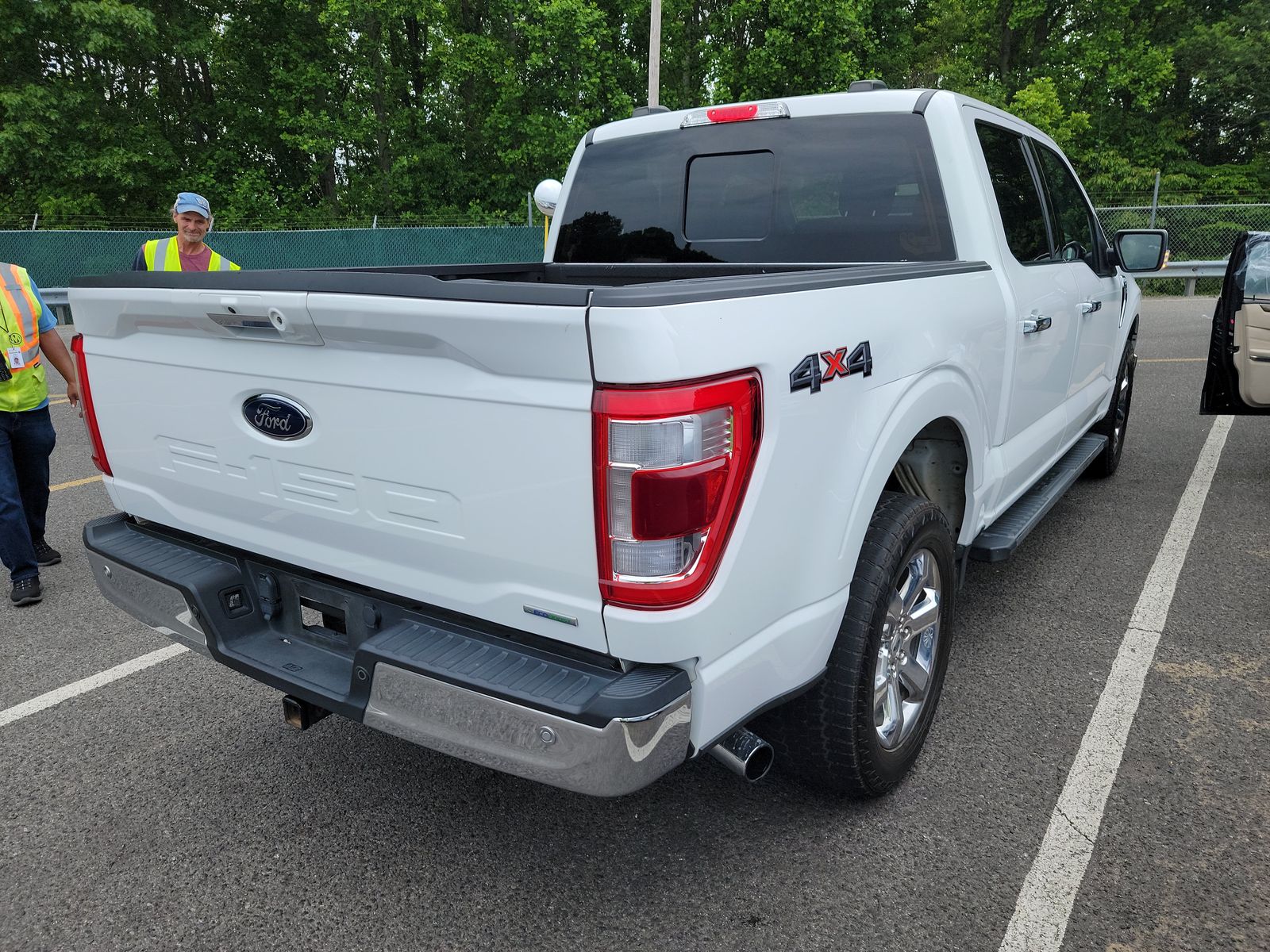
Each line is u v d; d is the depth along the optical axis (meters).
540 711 1.79
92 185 26.16
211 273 2.13
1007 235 3.37
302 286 1.95
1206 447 6.84
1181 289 19.27
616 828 2.59
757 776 2.12
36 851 2.54
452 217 26.94
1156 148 32.06
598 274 3.83
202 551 2.59
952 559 2.78
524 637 1.99
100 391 2.64
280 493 2.26
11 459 4.26
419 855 2.50
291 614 2.45
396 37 29.50
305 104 27.94
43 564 4.84
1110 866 2.37
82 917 2.28
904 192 3.24
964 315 2.79
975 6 33.41
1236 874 2.32
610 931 2.19
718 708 1.94
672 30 27.61
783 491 1.94
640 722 1.74
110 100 27.28
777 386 1.88
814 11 24.66
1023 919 2.19
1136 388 9.30
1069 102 32.38
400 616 2.17
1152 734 2.99
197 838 2.59
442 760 2.99
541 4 25.44
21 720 3.25
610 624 1.80
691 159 3.71
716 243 3.69
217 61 27.36
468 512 1.92
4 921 2.27
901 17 29.64
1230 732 2.98
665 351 1.64
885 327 2.31
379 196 27.98
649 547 1.72
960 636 3.75
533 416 1.76
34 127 24.45
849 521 2.20
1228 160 35.59
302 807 2.73
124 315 2.41
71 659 3.74
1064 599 4.11
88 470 6.83
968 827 2.54
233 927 2.24
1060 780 2.75
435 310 1.77
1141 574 4.38
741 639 1.95
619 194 3.91
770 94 26.19
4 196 26.20
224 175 28.66
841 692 2.35
